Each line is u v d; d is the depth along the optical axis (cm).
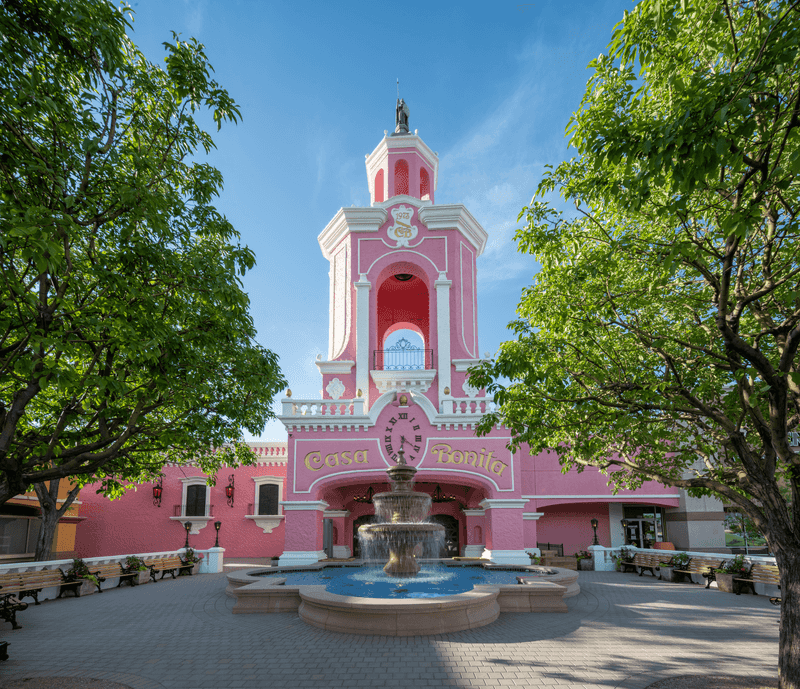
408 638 946
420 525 1455
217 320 953
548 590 1217
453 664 799
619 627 1047
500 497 2159
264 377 1209
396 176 3234
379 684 722
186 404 943
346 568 1850
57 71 741
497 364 885
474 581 1441
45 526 2041
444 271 2698
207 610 1295
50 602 1509
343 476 2209
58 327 758
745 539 2617
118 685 735
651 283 937
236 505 3027
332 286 2886
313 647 902
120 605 1413
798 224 658
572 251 995
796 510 673
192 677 764
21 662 855
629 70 770
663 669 775
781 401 663
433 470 2200
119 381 754
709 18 675
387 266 2725
